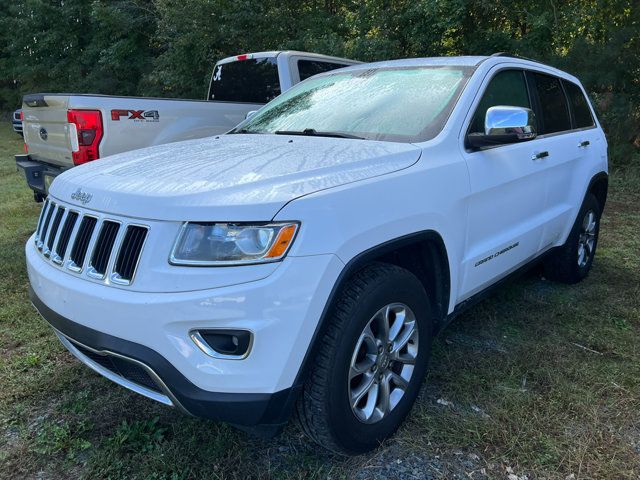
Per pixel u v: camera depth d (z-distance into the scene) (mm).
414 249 2824
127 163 2719
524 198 3557
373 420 2486
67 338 2406
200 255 2033
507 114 2943
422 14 11766
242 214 2039
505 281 3695
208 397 2037
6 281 4715
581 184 4391
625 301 4344
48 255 2600
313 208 2127
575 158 4289
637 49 9984
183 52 13664
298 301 2051
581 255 4742
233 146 2996
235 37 13211
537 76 4070
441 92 3230
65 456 2551
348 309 2252
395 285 2439
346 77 3852
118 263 2178
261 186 2201
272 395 2074
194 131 5988
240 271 2006
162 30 14156
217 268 2012
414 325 2637
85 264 2293
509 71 3672
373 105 3336
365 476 2406
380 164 2561
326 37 12742
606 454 2539
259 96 7281
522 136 3000
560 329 3840
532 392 3023
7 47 21750
